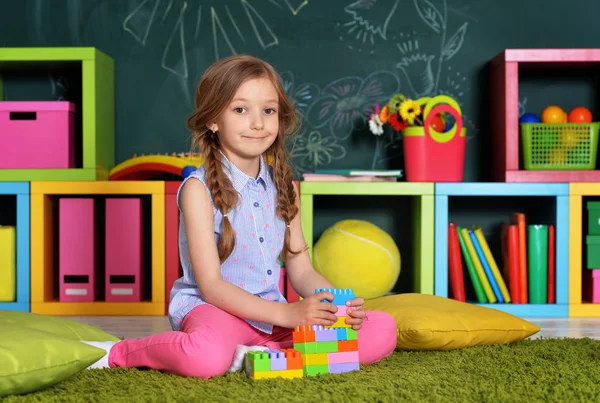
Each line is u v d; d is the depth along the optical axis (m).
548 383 1.42
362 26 3.07
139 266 2.74
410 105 2.80
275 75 1.66
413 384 1.40
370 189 2.72
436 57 3.07
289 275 1.81
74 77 3.06
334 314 1.53
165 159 2.79
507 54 2.78
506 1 3.07
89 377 1.47
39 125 2.82
